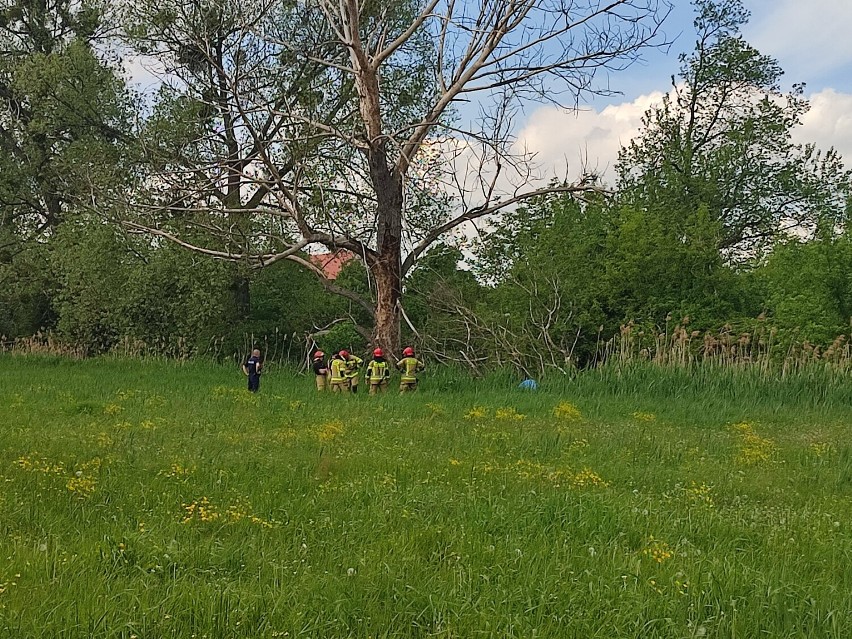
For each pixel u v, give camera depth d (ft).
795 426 58.34
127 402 58.59
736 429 53.72
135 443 39.34
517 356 84.99
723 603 19.65
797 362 76.38
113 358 104.78
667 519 27.71
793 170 137.28
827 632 18.39
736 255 139.23
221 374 89.76
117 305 107.45
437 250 102.94
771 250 120.47
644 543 24.73
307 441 42.29
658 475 36.81
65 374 83.92
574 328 99.81
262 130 97.66
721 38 137.49
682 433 50.75
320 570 21.22
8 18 128.36
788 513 29.94
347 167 94.32
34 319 133.39
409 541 23.82
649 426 54.03
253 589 19.49
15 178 126.21
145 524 24.31
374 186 88.17
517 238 110.32
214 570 20.93
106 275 106.42
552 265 101.24
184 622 17.62
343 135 83.87
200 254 101.55
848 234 94.63
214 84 87.51
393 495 29.40
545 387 77.71
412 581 20.39
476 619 18.26
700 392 73.26
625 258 101.45
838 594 20.83
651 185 134.31
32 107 124.77
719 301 99.14
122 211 89.86
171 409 55.16
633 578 21.08
